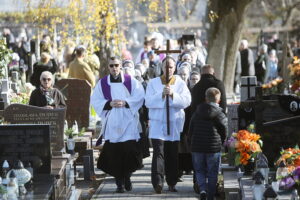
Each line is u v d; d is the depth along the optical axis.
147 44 41.81
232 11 53.75
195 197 23.88
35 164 21.03
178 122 24.72
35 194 19.42
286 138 23.39
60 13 41.88
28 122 23.97
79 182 26.61
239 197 21.50
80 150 27.50
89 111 31.34
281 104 23.92
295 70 39.69
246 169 22.59
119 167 24.78
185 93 24.73
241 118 25.66
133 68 29.77
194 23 93.06
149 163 30.09
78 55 36.06
